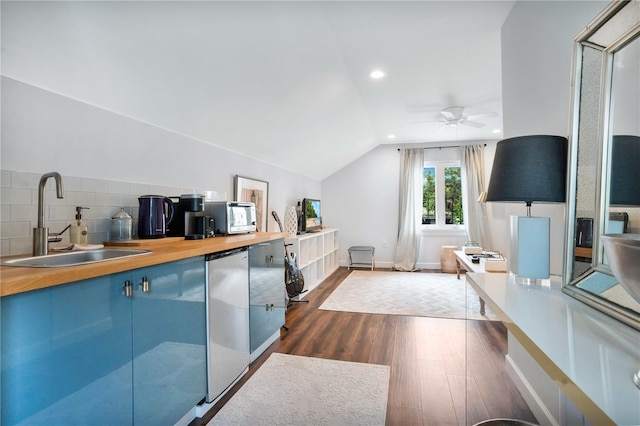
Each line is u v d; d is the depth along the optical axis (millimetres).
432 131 5434
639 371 671
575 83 1291
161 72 2012
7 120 1527
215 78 2279
